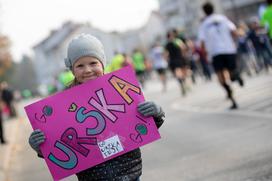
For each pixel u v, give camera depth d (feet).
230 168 22.27
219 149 26.53
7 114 101.19
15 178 32.60
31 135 12.56
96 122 12.72
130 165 12.74
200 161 24.86
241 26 69.46
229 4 223.71
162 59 77.51
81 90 12.80
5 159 38.14
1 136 49.34
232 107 39.09
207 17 38.96
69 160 12.61
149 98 68.69
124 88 12.86
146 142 12.70
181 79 60.29
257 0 219.82
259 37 61.87
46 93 275.59
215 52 38.24
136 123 12.73
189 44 71.92
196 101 51.72
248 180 19.94
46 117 12.69
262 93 44.14
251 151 24.52
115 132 12.69
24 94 344.08
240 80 39.01
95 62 12.71
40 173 32.55
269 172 20.38
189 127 36.17
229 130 31.19
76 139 12.65
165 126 39.09
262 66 64.49
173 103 55.01
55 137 12.64
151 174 24.53
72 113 12.71
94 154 12.61
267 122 30.86
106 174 12.60
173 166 25.21
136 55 97.76
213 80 75.82
